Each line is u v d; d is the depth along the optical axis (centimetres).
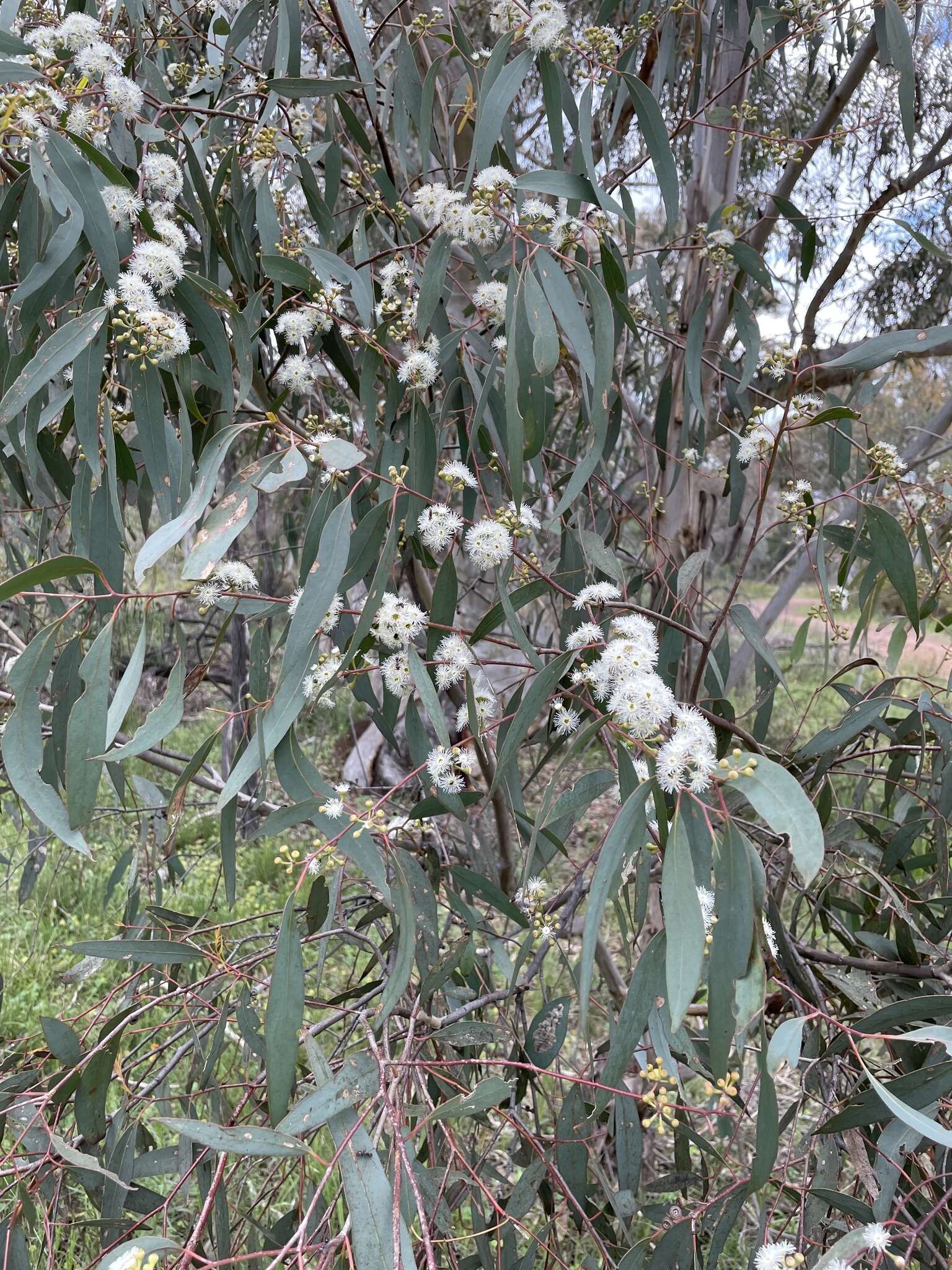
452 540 110
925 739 145
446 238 110
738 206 161
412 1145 85
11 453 127
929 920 148
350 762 428
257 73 130
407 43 141
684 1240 106
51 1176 124
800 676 443
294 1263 73
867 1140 115
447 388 132
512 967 144
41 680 86
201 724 393
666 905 67
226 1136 75
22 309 104
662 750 72
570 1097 121
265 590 243
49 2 143
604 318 92
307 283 120
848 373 229
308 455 88
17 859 319
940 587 157
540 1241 106
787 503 134
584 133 104
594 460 91
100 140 105
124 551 113
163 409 107
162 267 100
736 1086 89
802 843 64
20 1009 280
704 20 184
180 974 150
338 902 130
